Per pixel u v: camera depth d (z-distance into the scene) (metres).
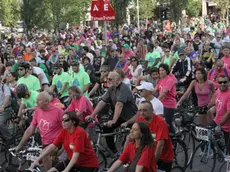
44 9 35.94
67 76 13.87
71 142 7.84
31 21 35.09
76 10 40.06
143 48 22.97
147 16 56.78
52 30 42.12
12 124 12.27
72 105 10.35
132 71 16.12
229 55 15.27
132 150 7.28
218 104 9.96
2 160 10.40
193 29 39.19
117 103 10.03
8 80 13.91
